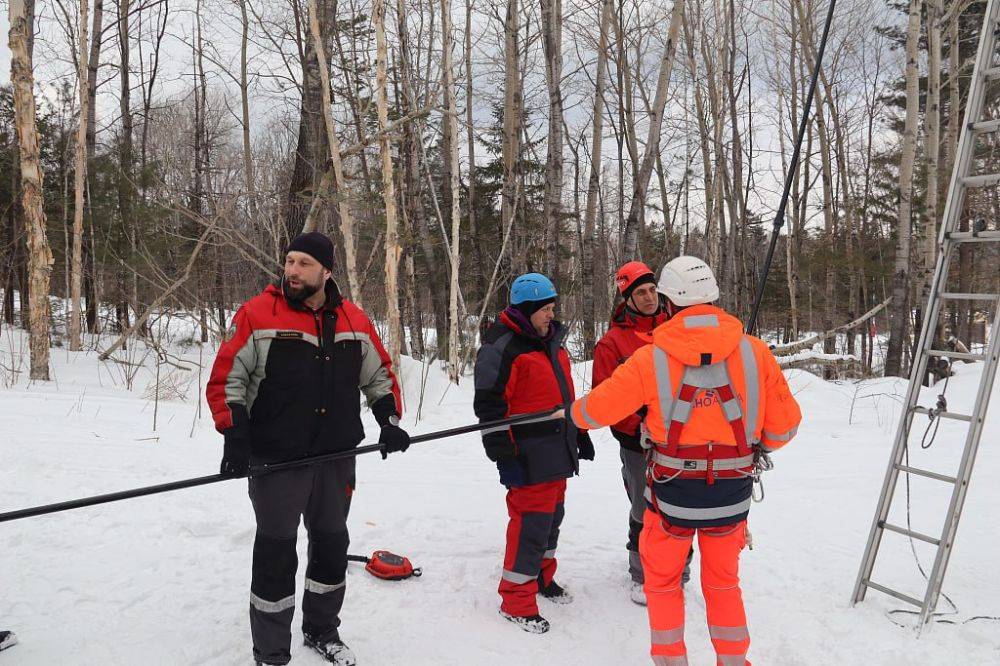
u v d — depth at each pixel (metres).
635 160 15.12
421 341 12.38
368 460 5.67
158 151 19.88
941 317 11.79
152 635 2.77
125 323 14.59
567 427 2.97
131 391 8.65
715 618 2.35
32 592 3.11
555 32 11.14
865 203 16.95
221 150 22.25
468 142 16.58
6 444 5.14
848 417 7.88
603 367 3.08
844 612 3.00
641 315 3.12
